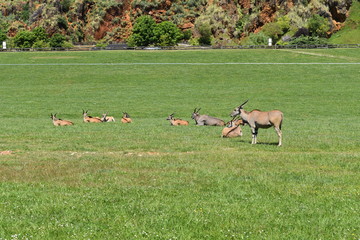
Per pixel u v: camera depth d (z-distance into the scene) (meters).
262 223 11.73
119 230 11.27
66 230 11.24
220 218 12.09
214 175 16.81
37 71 89.44
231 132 27.53
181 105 55.19
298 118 44.62
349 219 12.00
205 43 194.12
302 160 19.50
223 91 67.31
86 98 61.62
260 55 105.31
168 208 12.91
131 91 68.12
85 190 14.89
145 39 187.75
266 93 65.19
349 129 32.53
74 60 103.25
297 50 114.44
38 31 196.62
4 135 29.23
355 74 81.62
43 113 49.56
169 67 92.00
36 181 16.20
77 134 29.64
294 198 13.82
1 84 77.25
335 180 16.02
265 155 20.78
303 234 10.96
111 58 105.31
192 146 23.91
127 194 14.38
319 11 196.50
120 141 26.09
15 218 12.13
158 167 18.34
